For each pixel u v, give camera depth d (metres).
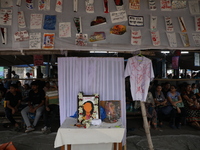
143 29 2.80
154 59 7.60
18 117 4.89
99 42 2.70
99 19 2.74
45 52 3.16
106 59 3.22
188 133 4.32
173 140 3.86
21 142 3.65
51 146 3.48
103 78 3.21
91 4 2.75
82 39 2.67
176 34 2.83
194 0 2.94
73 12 2.71
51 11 2.68
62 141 2.53
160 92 4.88
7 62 7.10
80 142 2.53
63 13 2.70
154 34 2.79
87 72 3.19
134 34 2.76
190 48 2.81
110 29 2.75
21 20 2.60
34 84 4.43
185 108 4.96
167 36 2.80
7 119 4.88
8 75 8.39
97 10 2.76
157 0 2.89
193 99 4.88
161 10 2.87
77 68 3.18
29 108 4.43
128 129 4.50
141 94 2.98
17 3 2.61
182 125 4.96
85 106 2.89
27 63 7.46
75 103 3.17
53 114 4.30
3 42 2.54
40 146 3.47
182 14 2.90
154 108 4.64
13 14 2.60
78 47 2.65
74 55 5.05
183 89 5.40
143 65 3.00
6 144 2.98
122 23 2.78
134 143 3.68
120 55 5.67
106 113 3.01
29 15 2.63
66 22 2.68
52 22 2.65
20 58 6.69
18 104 4.64
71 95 3.17
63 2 2.72
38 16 2.64
